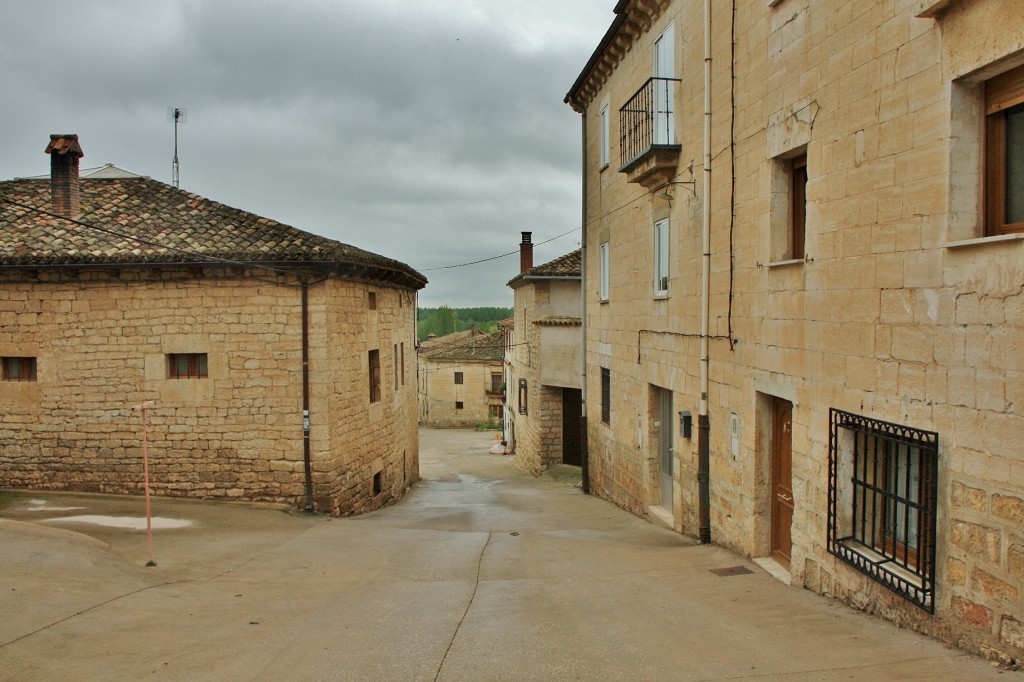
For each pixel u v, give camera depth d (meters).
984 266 4.86
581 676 5.02
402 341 19.05
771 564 8.34
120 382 12.83
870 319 6.17
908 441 5.63
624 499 14.62
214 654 5.55
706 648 5.53
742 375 8.89
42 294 12.80
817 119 7.02
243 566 9.00
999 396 4.73
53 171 13.88
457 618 6.78
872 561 6.09
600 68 15.47
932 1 5.11
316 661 5.45
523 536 11.80
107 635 5.88
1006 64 4.80
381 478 16.30
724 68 9.34
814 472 7.14
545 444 24.14
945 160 5.22
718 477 9.73
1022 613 4.56
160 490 12.87
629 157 13.55
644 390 13.14
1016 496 4.61
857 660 5.01
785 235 8.09
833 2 6.71
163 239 13.04
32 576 7.29
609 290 15.78
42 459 12.98
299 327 12.66
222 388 12.76
